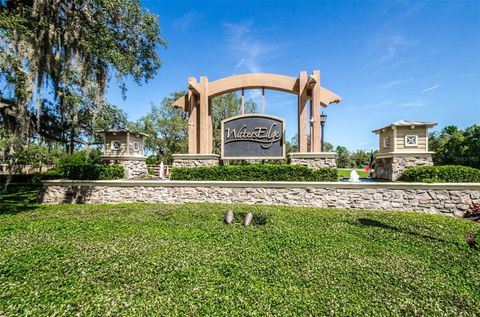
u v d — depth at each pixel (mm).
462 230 5523
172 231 5438
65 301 2793
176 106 11352
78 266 3578
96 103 9031
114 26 8398
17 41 6730
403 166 10141
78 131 11508
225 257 3934
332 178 8508
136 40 8938
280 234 5121
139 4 8594
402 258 3994
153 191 9180
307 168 8648
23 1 7668
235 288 3049
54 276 3303
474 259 4035
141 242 4652
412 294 2979
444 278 3400
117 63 7969
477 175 7488
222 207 7629
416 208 7562
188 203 8711
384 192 7801
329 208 7855
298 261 3820
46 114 10055
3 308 2648
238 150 10164
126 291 2988
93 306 2705
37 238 4844
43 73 8148
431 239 4930
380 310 2656
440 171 7711
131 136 12820
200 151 10703
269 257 3967
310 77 9531
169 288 3049
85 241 4715
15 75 6418
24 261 3703
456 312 2650
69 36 8008
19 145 7867
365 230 5422
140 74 9320
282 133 9883
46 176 16328
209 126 11086
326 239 4871
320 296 2896
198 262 3746
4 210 7684
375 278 3324
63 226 5723
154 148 26719
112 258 3869
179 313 2600
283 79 10508
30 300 2791
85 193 9430
